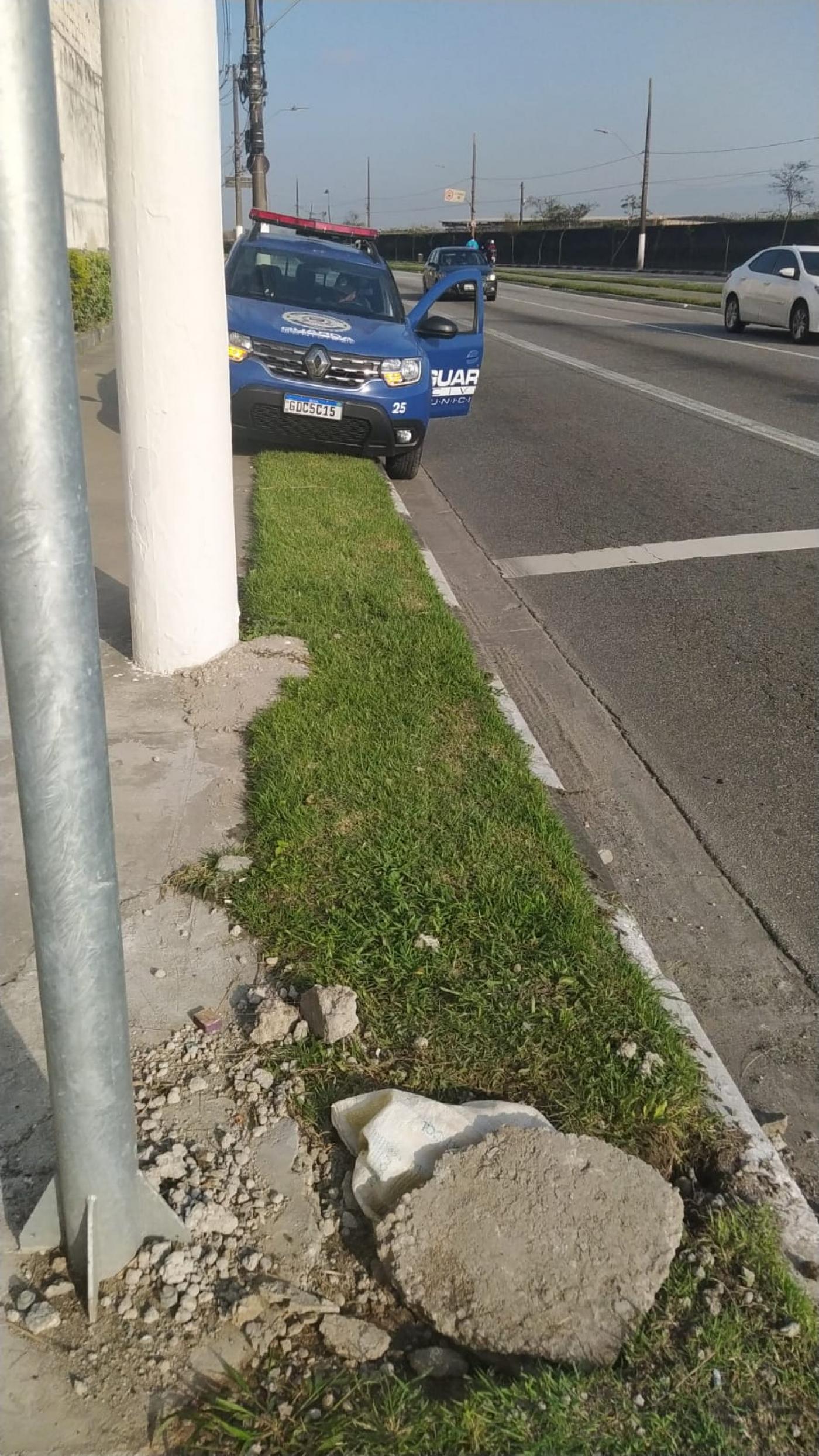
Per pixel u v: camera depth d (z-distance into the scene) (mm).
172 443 4496
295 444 9406
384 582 6180
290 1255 2221
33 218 1504
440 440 11562
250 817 3742
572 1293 2068
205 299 4359
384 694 4695
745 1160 2477
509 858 3480
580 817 4125
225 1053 2725
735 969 3309
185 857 3512
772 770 4535
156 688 4711
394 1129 2396
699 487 9281
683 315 25109
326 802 3785
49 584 1650
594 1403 1901
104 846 1816
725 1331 2035
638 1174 2289
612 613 6398
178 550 4664
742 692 5301
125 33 3914
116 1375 1957
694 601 6586
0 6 1420
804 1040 3037
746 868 3834
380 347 8992
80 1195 2010
